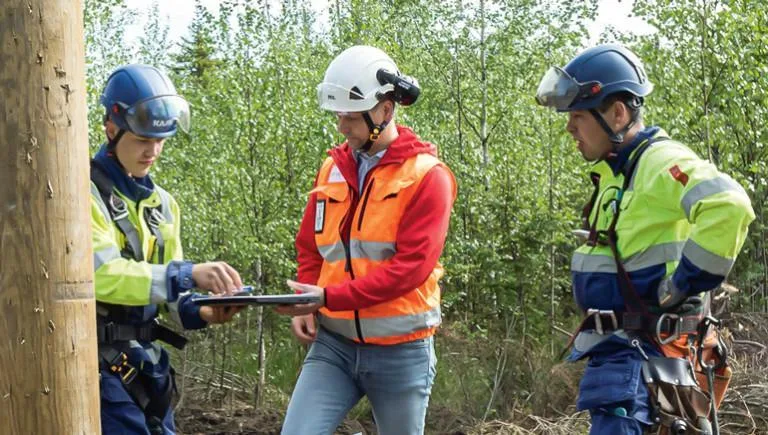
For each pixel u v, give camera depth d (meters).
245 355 10.10
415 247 4.67
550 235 10.05
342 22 12.51
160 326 4.40
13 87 3.28
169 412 4.48
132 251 4.27
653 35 10.23
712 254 4.01
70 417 3.45
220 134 10.00
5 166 3.31
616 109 4.32
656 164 4.20
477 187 10.41
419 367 4.91
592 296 4.36
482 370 9.23
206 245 9.40
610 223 4.31
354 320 4.83
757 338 10.02
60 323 3.40
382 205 4.75
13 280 3.35
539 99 4.46
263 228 9.50
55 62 3.32
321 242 4.95
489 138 11.05
